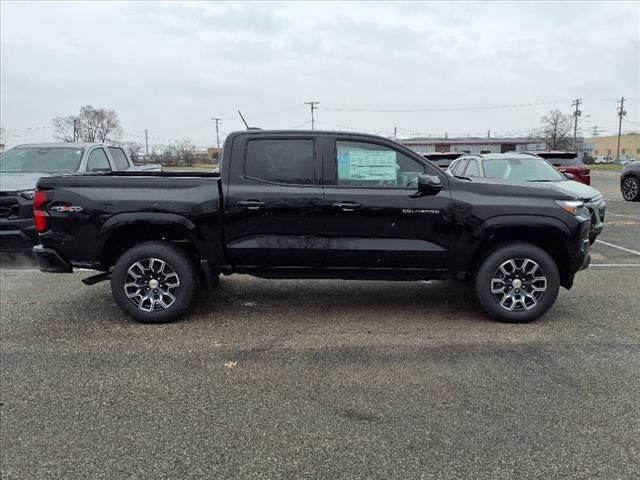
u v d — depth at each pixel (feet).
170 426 10.64
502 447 9.85
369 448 9.84
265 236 16.49
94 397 11.86
